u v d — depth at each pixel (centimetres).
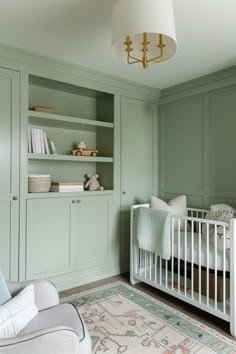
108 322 204
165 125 332
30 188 242
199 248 214
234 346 177
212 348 174
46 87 278
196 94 296
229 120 266
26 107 234
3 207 224
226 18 178
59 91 292
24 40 213
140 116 321
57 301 155
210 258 212
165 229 231
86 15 178
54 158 253
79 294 252
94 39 211
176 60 245
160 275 248
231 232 186
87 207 278
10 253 227
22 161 233
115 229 301
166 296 251
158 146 339
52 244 253
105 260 294
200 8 167
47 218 249
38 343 101
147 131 329
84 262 276
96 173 324
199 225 215
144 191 326
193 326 200
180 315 216
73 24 190
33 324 130
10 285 149
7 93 224
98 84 282
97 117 322
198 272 231
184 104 310
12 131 227
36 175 246
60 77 254
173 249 237
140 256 279
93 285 274
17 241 231
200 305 211
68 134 304
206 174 287
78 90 288
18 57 227
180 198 287
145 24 120
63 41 214
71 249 266
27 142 236
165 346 176
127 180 310
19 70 229
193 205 300
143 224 252
